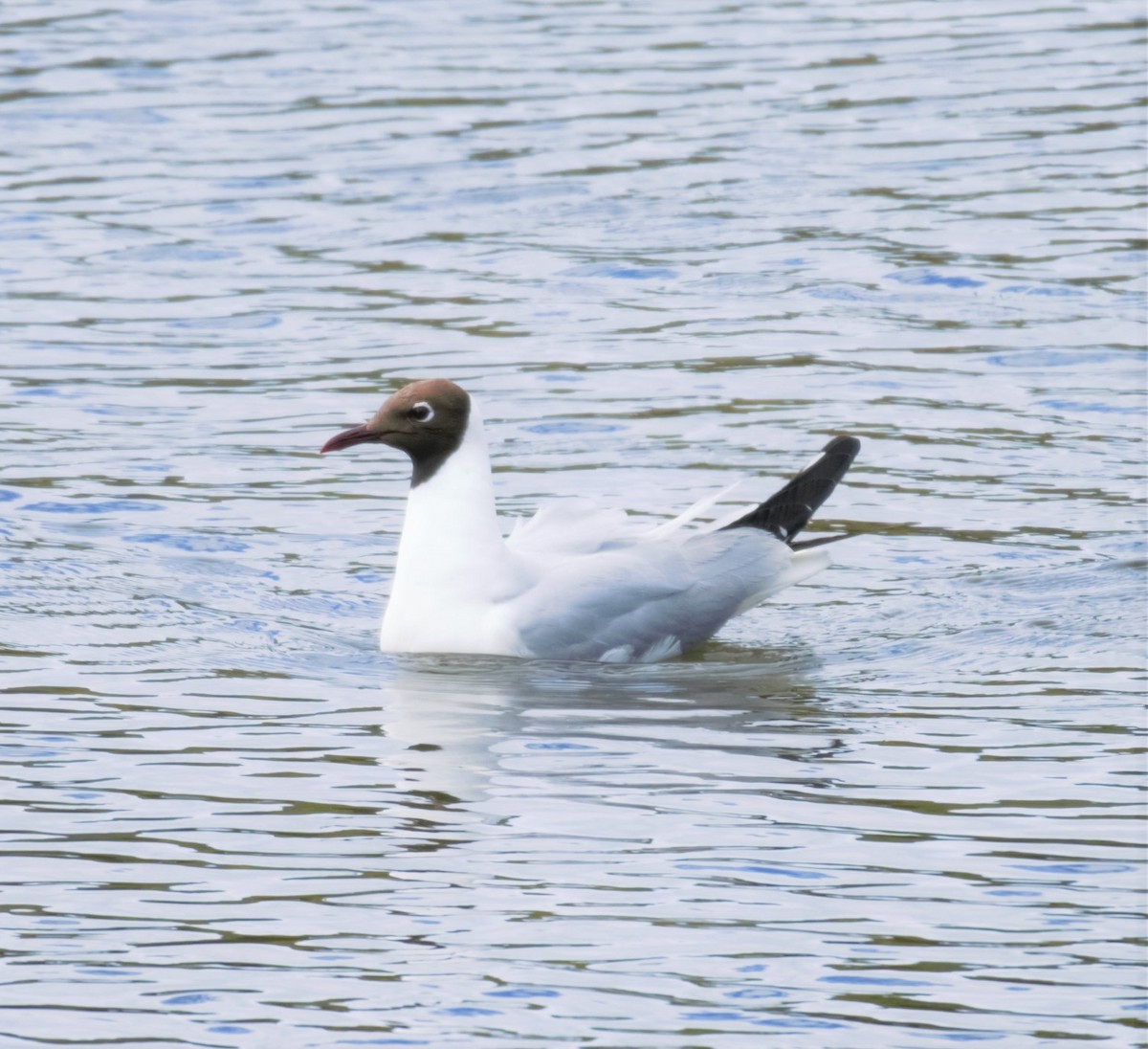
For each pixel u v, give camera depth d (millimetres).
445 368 18922
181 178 24750
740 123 26531
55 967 8648
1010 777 10688
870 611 13641
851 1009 8289
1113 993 8414
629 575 13125
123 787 10578
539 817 10164
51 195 24109
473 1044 8023
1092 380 18203
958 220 22875
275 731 11398
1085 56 29422
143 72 29125
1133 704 11758
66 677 12258
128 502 15633
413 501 13117
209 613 13508
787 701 11969
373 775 10734
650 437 17078
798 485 14031
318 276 21625
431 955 8750
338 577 14312
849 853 9750
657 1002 8352
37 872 9562
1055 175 24219
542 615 12875
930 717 11641
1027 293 20594
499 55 30078
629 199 23875
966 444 16750
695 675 12555
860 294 20766
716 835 9969
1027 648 12797
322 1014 8258
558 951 8773
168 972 8609
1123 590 13734
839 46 30359
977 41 30453
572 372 18734
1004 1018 8211
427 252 22359
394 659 12781
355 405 17984
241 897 9305
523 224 23203
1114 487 15719
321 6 33344
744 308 20484
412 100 27688
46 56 29969
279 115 27125
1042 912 9141
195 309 20641
